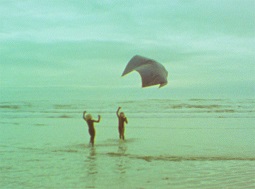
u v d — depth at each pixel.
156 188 7.86
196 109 47.78
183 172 9.59
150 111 44.53
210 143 15.99
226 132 20.77
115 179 8.77
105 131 21.78
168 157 12.16
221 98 92.25
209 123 27.16
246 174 9.28
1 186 8.11
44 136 19.14
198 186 8.02
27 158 12.03
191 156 12.39
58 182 8.48
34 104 67.69
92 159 11.82
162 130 22.08
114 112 44.22
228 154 12.80
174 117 33.97
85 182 8.48
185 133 20.36
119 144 15.77
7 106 58.31
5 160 11.66
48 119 32.34
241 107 52.22
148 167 10.37
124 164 10.87
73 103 72.19
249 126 24.52
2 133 20.83
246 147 14.72
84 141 16.95
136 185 8.16
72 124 27.12
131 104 64.88
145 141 16.81
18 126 25.42
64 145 15.49
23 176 9.16
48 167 10.43
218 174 9.29
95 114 40.25
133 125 25.69
